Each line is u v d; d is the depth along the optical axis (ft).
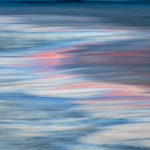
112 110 15.37
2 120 13.96
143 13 60.75
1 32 39.78
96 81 20.89
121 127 13.20
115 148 11.31
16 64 26.27
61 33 39.58
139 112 15.10
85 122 13.78
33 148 11.29
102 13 60.39
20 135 12.39
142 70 23.54
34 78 21.98
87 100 17.08
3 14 57.06
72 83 20.57
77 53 29.96
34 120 14.01
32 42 34.96
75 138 12.12
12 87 19.72
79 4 77.41
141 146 11.48
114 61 26.50
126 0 81.05
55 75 22.68
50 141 11.85
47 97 17.70
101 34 39.42
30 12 60.44
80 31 41.06
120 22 49.37
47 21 48.98
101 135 12.41
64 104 16.42
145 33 40.27
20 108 15.70
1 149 11.19
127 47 32.24
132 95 17.92
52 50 31.55
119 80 21.03
